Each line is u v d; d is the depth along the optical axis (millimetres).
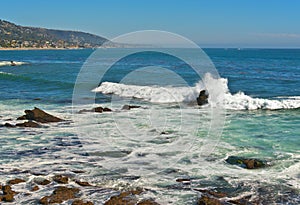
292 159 11102
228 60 79625
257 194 8688
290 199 8414
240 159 11078
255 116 17781
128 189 8945
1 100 23328
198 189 8938
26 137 13758
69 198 8453
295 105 20234
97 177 9664
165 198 8445
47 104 21484
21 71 49188
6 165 10648
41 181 9484
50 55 119875
